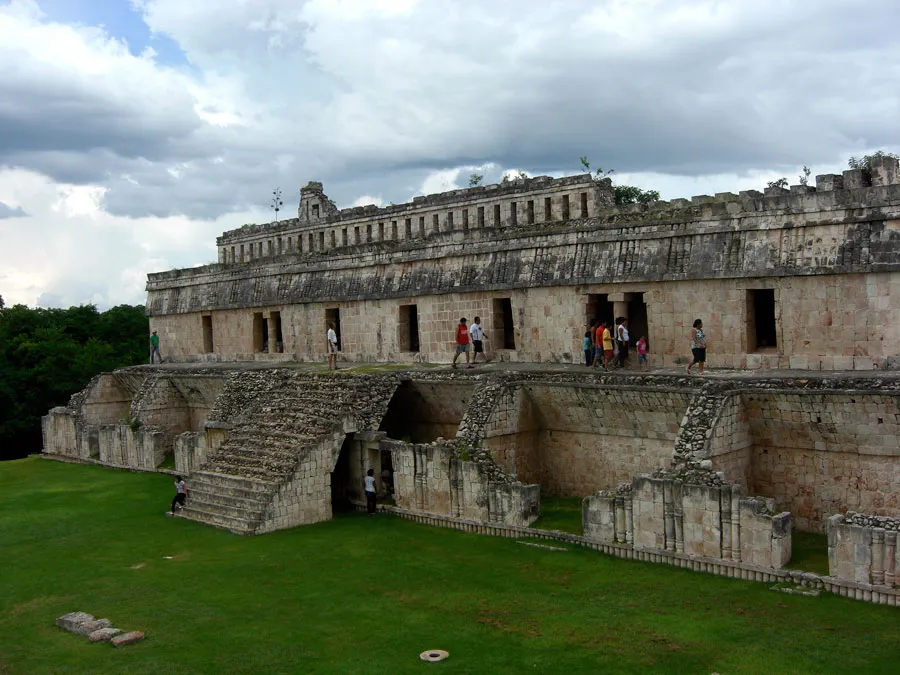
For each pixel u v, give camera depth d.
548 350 27.34
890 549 15.37
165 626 16.12
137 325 67.94
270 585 18.28
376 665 13.95
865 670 12.91
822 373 20.47
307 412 26.61
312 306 36.78
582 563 18.91
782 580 16.77
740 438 20.17
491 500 21.80
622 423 23.00
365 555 20.31
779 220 21.89
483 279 29.08
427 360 31.47
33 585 19.06
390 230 41.19
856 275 20.50
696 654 13.79
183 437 31.31
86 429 38.16
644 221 24.70
